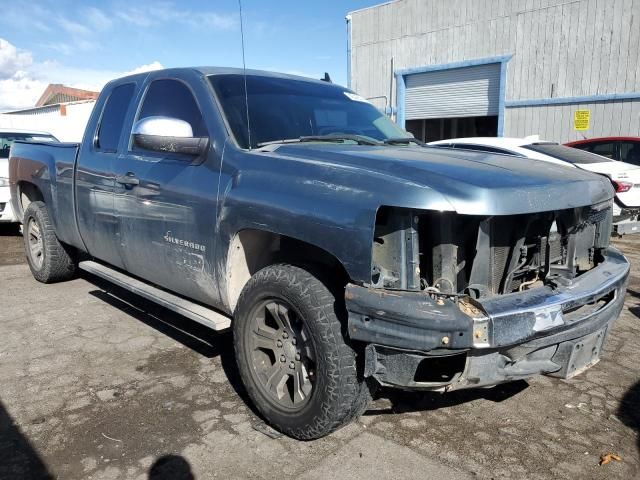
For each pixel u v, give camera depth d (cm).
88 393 341
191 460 272
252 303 296
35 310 500
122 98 435
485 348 233
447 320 227
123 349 411
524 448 287
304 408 276
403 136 413
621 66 1291
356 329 244
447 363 262
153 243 372
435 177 248
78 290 566
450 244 249
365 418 316
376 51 1770
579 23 1338
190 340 430
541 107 1431
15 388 347
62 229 513
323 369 262
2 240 877
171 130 330
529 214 259
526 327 240
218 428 302
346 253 248
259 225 287
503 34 1473
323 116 384
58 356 398
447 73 1623
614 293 300
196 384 355
